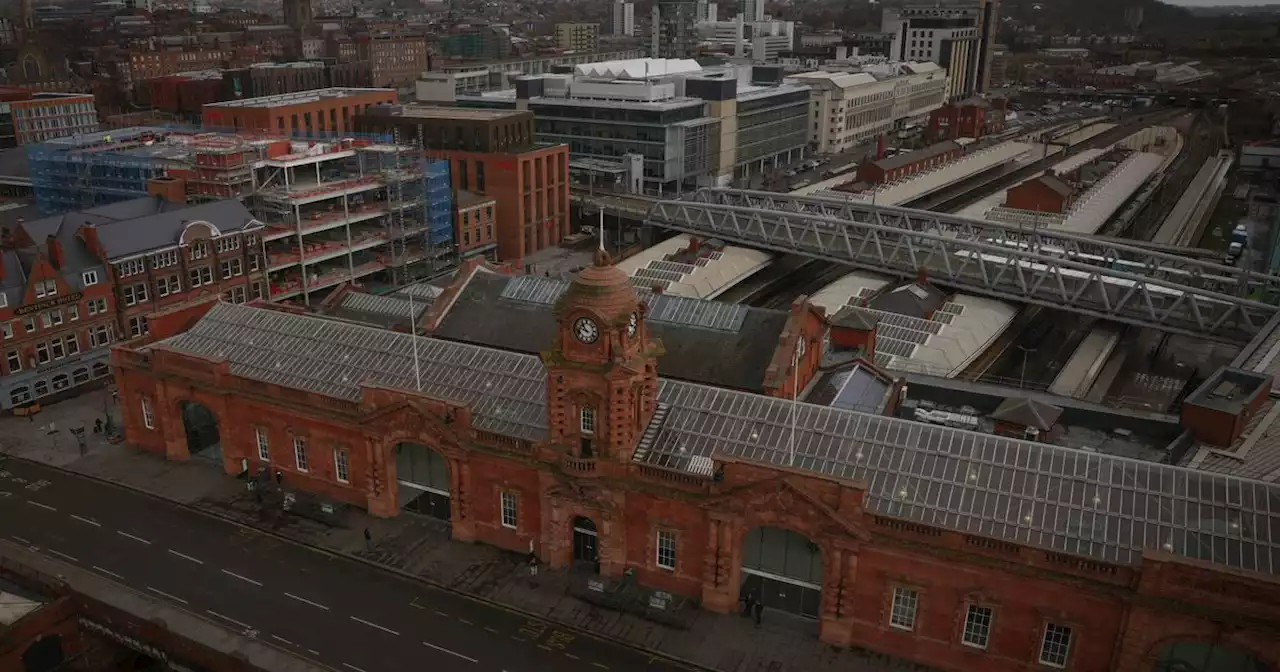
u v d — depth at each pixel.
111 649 62.03
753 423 65.81
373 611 64.06
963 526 56.19
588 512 65.88
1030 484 57.66
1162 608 49.25
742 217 166.50
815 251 145.50
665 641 60.91
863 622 59.19
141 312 109.69
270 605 64.62
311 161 136.75
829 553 58.16
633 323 61.81
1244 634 47.91
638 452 65.06
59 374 102.38
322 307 100.94
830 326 89.12
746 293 144.88
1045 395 88.88
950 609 55.97
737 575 62.72
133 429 88.44
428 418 69.62
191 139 153.88
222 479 82.19
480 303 91.69
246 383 78.94
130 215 119.12
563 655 59.81
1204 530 53.41
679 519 63.16
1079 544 53.97
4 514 76.44
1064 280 130.25
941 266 136.88
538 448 65.56
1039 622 53.56
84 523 75.12
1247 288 132.62
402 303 100.50
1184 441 76.38
